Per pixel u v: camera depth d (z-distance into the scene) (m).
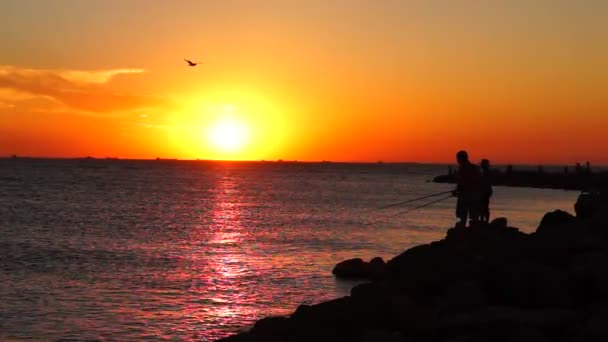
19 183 99.19
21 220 44.16
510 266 12.36
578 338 9.59
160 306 18.78
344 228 39.91
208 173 171.62
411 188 98.12
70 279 22.67
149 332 16.16
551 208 56.25
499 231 17.25
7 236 35.09
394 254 28.95
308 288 21.08
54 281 22.28
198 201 66.06
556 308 11.18
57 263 26.14
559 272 11.99
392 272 16.08
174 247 31.41
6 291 20.53
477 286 12.01
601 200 22.25
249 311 18.23
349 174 186.00
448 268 14.05
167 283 22.08
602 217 16.95
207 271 24.36
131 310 18.28
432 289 13.66
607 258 12.37
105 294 20.31
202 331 16.27
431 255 15.84
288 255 28.58
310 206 59.75
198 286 21.58
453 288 12.12
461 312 11.45
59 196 70.94
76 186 92.94
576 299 11.48
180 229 39.72
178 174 159.75
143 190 86.25
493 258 13.22
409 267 15.59
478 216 17.77
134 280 22.58
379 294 12.61
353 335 11.75
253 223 43.41
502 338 10.12
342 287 21.11
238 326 16.70
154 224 42.72
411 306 12.36
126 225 41.88
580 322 10.20
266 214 50.78
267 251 29.92
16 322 16.94
